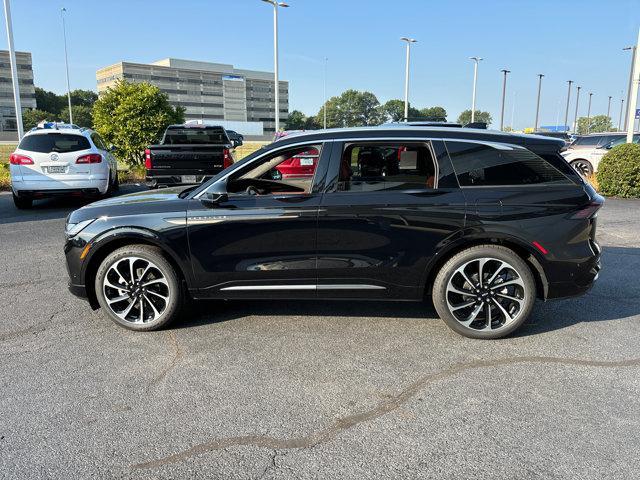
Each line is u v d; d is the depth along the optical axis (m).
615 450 2.67
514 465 2.56
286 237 4.04
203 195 4.20
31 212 10.59
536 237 3.89
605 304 4.93
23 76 110.94
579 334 4.21
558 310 4.77
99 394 3.29
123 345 4.05
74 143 10.49
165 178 10.58
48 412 3.07
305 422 2.96
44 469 2.55
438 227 3.93
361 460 2.61
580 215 3.91
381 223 3.96
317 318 4.60
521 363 3.68
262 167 4.82
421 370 3.59
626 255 6.84
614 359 3.75
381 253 4.00
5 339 4.16
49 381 3.46
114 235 4.14
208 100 129.50
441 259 4.08
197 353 3.89
